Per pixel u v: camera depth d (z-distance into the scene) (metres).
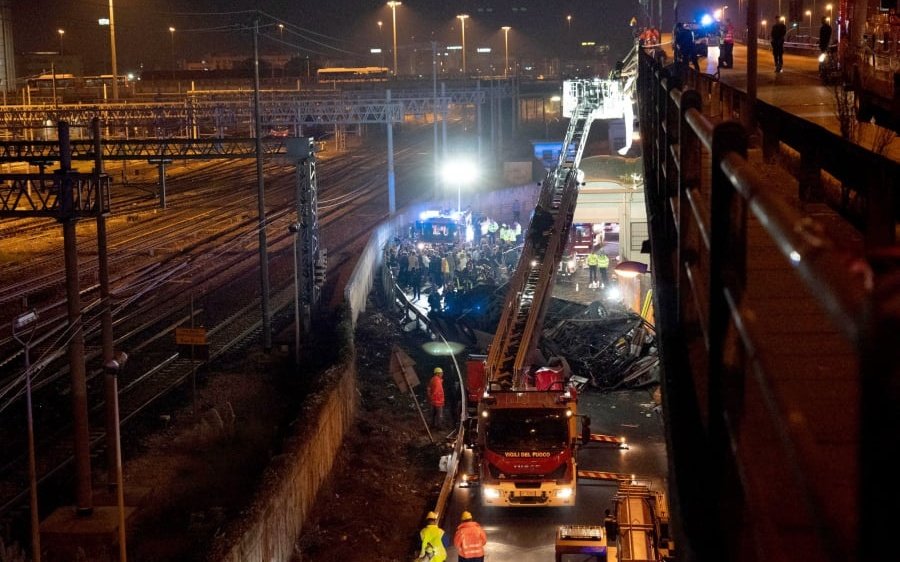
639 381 44.00
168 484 32.69
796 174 14.57
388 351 51.12
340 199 104.69
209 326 53.12
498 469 29.52
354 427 39.22
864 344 1.68
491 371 35.88
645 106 26.30
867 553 1.72
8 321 50.88
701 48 44.00
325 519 30.17
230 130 133.25
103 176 28.69
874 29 26.34
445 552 24.66
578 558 22.36
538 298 36.91
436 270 63.22
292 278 65.19
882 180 6.47
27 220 88.25
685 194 7.06
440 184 102.31
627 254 61.75
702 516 4.54
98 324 51.50
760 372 2.88
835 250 2.06
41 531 28.33
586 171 62.00
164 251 73.31
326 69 175.00
